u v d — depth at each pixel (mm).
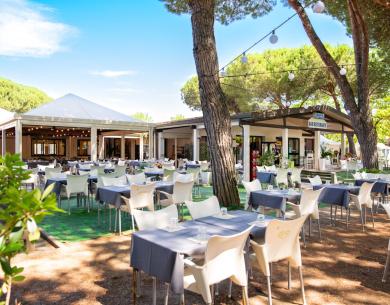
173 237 2910
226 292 3320
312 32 9219
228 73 19312
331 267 4012
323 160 18547
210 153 7098
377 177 8758
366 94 9602
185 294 3254
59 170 9664
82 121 14180
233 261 2701
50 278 3637
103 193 5934
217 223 3432
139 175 7848
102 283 3520
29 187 10859
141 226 3467
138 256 2902
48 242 5016
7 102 30234
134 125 15688
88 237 5242
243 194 10039
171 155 21297
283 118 14656
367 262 4184
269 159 14727
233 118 12945
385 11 9039
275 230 2932
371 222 6406
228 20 9617
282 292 3334
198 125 15688
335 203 6113
